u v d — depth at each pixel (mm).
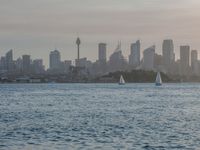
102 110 116938
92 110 116938
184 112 111500
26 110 118125
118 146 57969
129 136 66562
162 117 97250
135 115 101688
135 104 143375
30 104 144250
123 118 94375
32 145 58688
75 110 117188
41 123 84062
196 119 93000
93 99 175750
